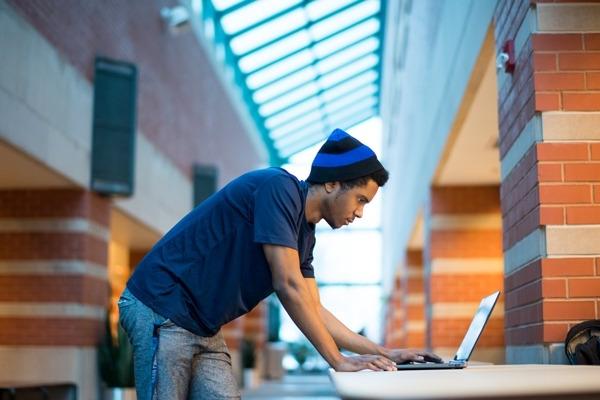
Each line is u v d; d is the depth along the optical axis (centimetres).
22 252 855
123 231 1120
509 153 416
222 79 1622
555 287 338
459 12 596
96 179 866
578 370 194
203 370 250
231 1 1516
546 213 344
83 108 844
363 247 3250
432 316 880
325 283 3241
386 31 1655
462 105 606
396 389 138
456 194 888
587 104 351
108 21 916
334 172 242
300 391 1501
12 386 662
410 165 1138
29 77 691
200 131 1423
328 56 1808
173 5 1224
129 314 246
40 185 841
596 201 343
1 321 849
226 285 245
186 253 247
